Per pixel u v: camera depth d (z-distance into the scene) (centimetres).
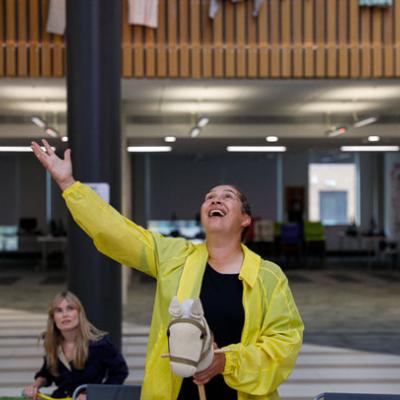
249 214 238
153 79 912
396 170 2053
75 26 614
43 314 1074
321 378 658
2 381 641
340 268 1884
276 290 231
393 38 904
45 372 375
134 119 1370
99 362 367
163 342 224
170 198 2284
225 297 225
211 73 897
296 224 1952
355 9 900
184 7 892
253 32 896
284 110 1303
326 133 1363
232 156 2300
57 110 1262
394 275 1692
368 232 1922
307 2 895
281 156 2309
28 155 2178
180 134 1373
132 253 236
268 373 219
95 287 623
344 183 2317
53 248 2170
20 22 879
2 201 2192
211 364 202
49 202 2200
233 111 1316
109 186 621
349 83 959
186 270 230
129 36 889
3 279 1608
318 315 1061
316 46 901
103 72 617
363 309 1123
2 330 926
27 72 884
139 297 1282
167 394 223
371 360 736
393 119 1393
